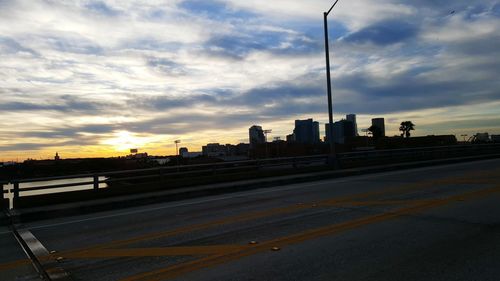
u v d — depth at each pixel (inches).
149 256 245.4
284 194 536.7
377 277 193.9
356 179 713.6
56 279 209.9
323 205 408.5
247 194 570.3
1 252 290.0
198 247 261.6
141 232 325.4
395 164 992.2
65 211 471.8
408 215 331.9
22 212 452.1
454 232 271.7
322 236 274.4
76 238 320.8
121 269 222.4
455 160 1112.2
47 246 296.5
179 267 219.8
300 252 238.8
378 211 356.8
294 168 836.0
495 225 288.0
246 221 343.0
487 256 219.6
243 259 229.5
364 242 255.3
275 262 221.6
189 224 346.6
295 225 314.2
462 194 434.3
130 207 513.0
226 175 720.3
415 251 232.7
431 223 299.7
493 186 487.2
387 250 236.4
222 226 327.3
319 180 749.3
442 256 222.1
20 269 238.8
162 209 465.1
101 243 293.3
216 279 198.2
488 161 1072.2
